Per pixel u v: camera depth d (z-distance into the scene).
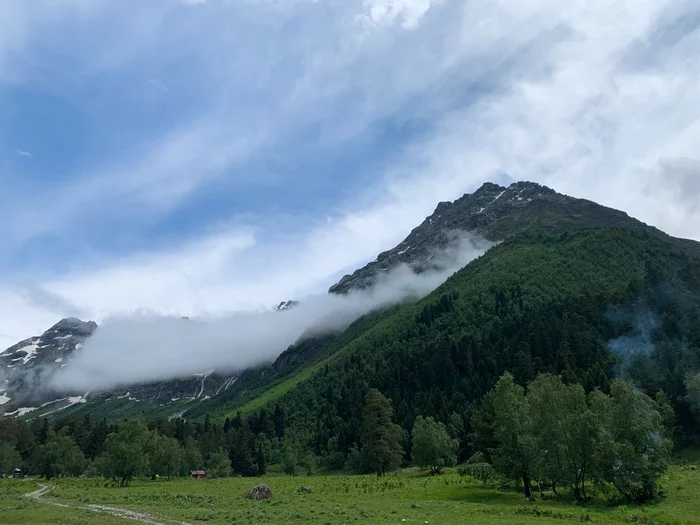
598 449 48.38
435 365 174.75
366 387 187.50
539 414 55.09
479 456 99.50
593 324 154.50
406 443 137.00
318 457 154.25
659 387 112.06
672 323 135.25
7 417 162.88
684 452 88.44
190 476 135.50
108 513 45.56
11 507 51.59
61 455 129.88
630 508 44.25
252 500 55.69
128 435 109.75
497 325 189.88
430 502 51.56
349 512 43.09
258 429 196.12
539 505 48.44
